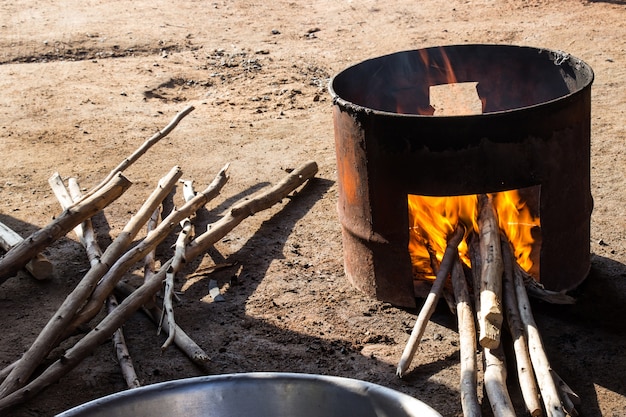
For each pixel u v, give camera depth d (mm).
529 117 3107
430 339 3201
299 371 3105
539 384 2855
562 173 3201
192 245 3570
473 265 3232
